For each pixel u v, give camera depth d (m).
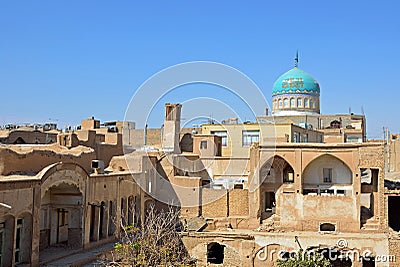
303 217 38.94
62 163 24.72
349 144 39.19
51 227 27.33
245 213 39.66
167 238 31.84
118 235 31.12
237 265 35.31
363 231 37.56
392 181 45.78
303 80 65.81
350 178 41.00
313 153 40.28
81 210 26.84
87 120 53.59
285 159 40.56
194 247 35.53
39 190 22.67
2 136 40.00
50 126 57.34
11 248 20.70
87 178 27.34
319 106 66.88
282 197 39.59
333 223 38.34
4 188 20.03
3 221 20.59
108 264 24.08
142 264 23.75
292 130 49.44
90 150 33.12
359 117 64.38
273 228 38.31
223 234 35.50
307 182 41.88
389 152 56.78
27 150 27.19
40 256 24.42
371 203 40.69
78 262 23.92
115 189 31.25
